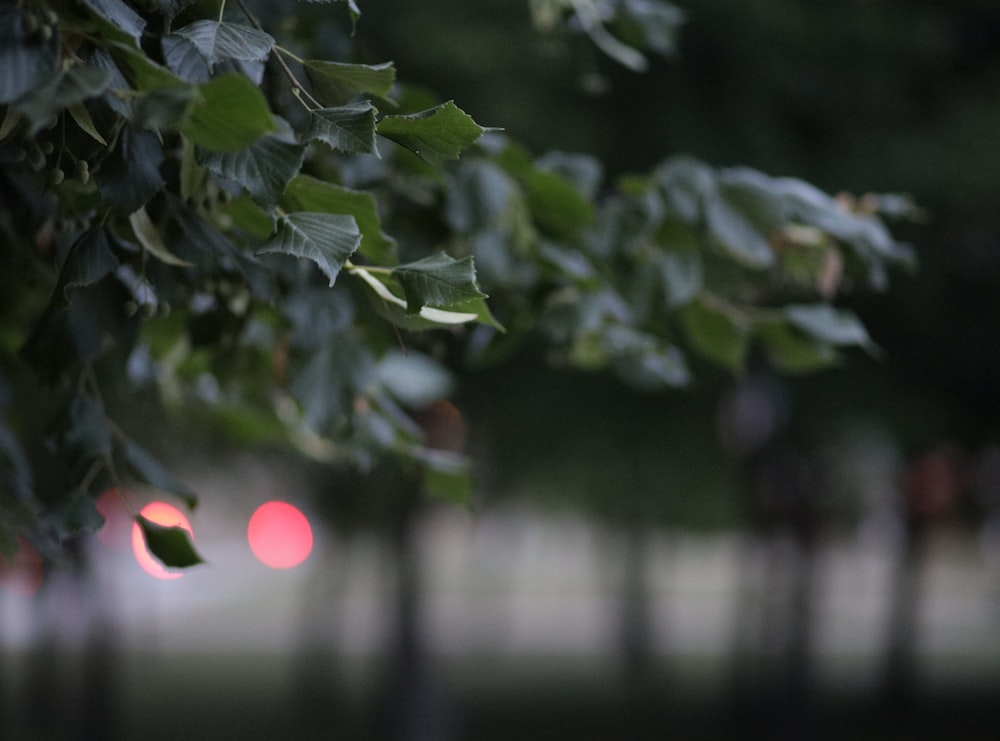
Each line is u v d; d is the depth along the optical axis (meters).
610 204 3.89
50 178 2.25
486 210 3.59
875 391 14.88
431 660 22.67
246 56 2.17
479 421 15.25
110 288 3.03
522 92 10.83
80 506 2.86
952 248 13.21
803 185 3.83
